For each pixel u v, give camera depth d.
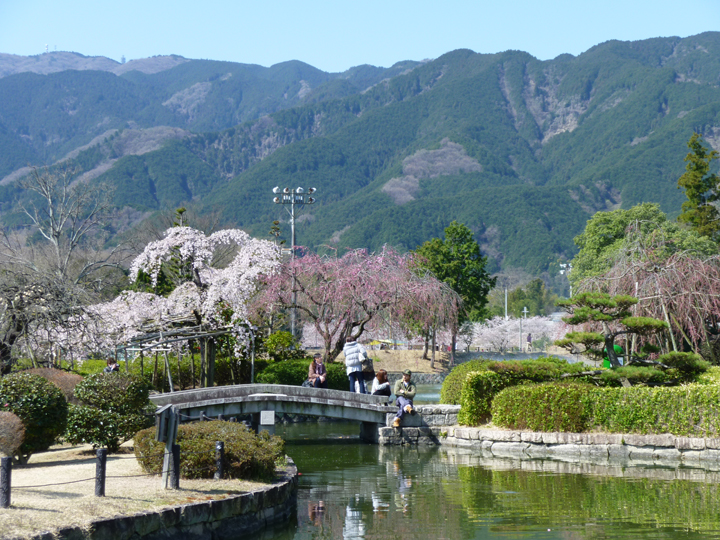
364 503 11.49
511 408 17.66
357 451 17.78
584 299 17.55
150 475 10.21
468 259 61.19
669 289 20.17
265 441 11.52
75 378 14.42
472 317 83.94
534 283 139.38
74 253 49.66
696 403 15.46
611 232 54.09
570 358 40.28
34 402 11.07
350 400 19.12
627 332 17.50
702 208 44.19
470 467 15.02
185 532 8.28
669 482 12.94
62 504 7.85
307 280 25.88
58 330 17.61
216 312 22.34
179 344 22.34
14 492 8.50
